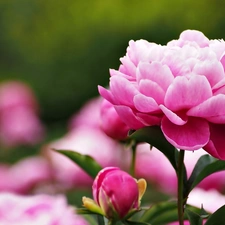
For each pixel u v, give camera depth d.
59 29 12.99
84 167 2.53
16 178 5.59
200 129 1.88
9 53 13.59
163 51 1.92
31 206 2.56
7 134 9.21
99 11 12.39
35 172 5.53
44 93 13.15
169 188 5.00
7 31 13.64
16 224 2.49
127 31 12.15
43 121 13.15
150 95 1.87
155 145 2.02
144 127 1.95
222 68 1.85
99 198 2.19
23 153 9.31
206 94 1.85
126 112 1.89
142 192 2.22
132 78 1.95
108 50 12.58
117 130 2.61
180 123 1.85
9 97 9.19
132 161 2.67
